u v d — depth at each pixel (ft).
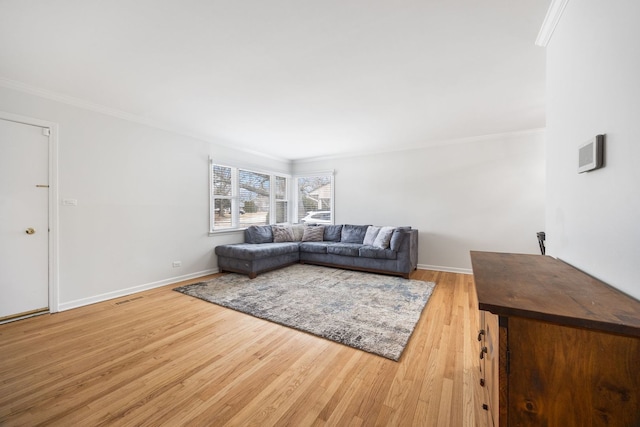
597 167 3.44
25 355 6.15
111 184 10.21
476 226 13.75
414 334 7.20
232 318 8.27
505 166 13.07
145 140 11.29
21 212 8.19
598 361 2.14
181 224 12.69
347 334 7.12
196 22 5.33
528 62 6.76
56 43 6.02
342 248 14.39
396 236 12.84
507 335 2.37
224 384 5.16
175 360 5.97
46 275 8.64
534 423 2.31
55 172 8.81
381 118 10.99
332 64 6.91
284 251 14.75
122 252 10.53
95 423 4.19
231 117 10.96
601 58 3.44
